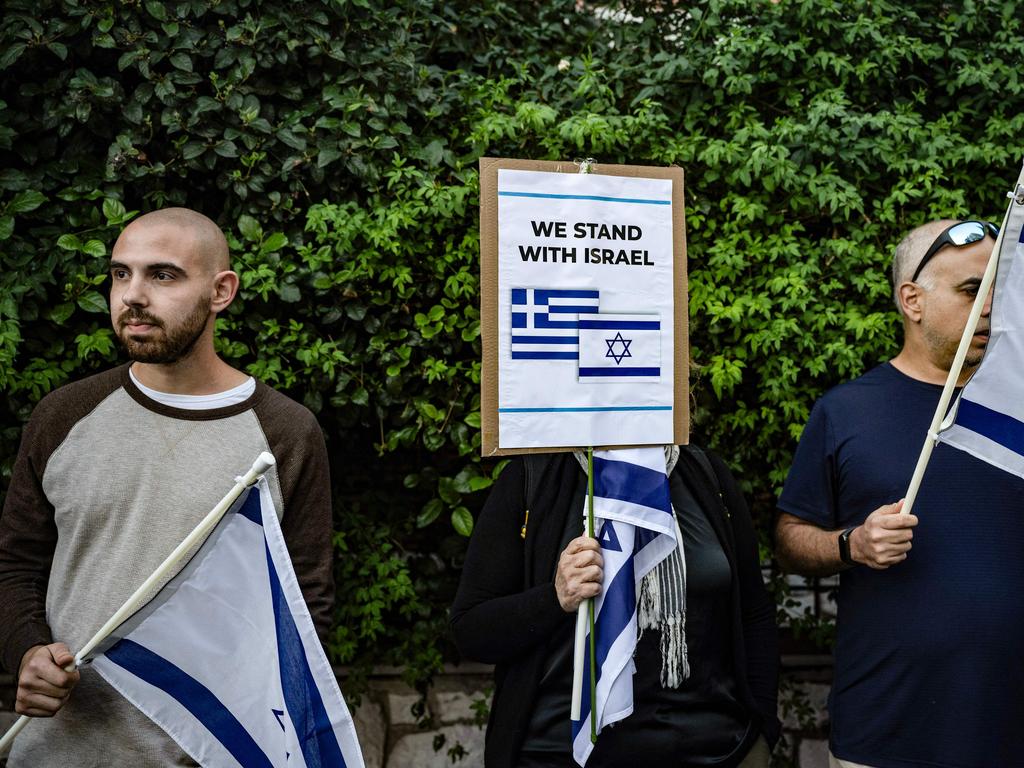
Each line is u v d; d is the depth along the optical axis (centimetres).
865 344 322
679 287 226
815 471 247
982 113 351
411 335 318
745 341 322
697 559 216
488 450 209
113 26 312
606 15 384
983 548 228
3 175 305
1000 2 355
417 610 332
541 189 216
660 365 223
